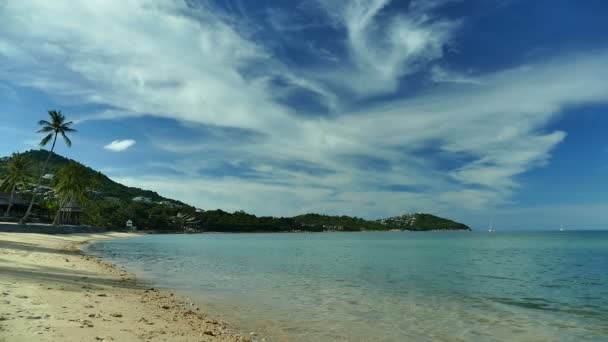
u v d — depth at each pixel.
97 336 10.09
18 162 92.06
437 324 16.78
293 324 15.59
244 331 14.01
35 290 16.19
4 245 39.88
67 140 79.62
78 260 34.06
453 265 48.03
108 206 183.25
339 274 35.25
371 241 139.75
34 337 9.25
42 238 62.66
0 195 100.12
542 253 74.94
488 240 155.12
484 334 15.35
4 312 11.50
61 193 98.94
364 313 18.38
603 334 15.70
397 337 14.41
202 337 11.88
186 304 18.25
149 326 12.33
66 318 11.73
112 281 23.22
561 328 16.73
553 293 26.92
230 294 22.12
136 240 109.44
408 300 22.61
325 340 13.58
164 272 31.95
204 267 37.66
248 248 80.56
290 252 70.31
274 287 25.67
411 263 49.91
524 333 15.70
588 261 55.72
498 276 36.84
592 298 24.88
